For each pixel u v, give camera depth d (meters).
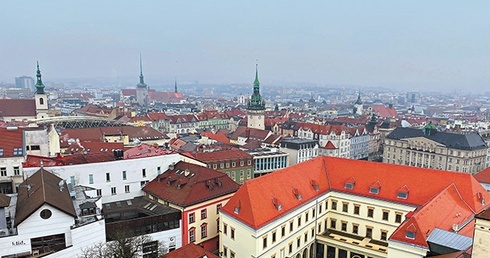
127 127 169.25
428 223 59.88
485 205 72.94
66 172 76.88
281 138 178.00
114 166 82.56
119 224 67.12
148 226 70.38
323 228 85.75
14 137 85.12
